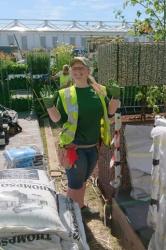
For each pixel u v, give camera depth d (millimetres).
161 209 2670
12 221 2592
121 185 4207
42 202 2789
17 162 4273
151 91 4559
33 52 11883
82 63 3518
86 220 4227
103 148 4633
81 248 2791
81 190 3939
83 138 3684
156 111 4527
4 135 7758
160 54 4141
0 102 11953
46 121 10625
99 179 4941
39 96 11547
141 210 3676
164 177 2596
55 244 2646
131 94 4637
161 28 5273
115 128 3973
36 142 8000
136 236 3268
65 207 3080
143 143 4090
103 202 4625
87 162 3822
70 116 3596
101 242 3789
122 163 4172
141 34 5492
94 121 3654
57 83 11625
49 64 11797
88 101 3594
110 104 3742
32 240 2615
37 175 3270
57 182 5297
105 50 4461
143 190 4023
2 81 11852
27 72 11789
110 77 4270
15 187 2893
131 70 4090
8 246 2566
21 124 10016
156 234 2748
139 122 4195
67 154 3674
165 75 4219
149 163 4059
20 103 11898
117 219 3855
